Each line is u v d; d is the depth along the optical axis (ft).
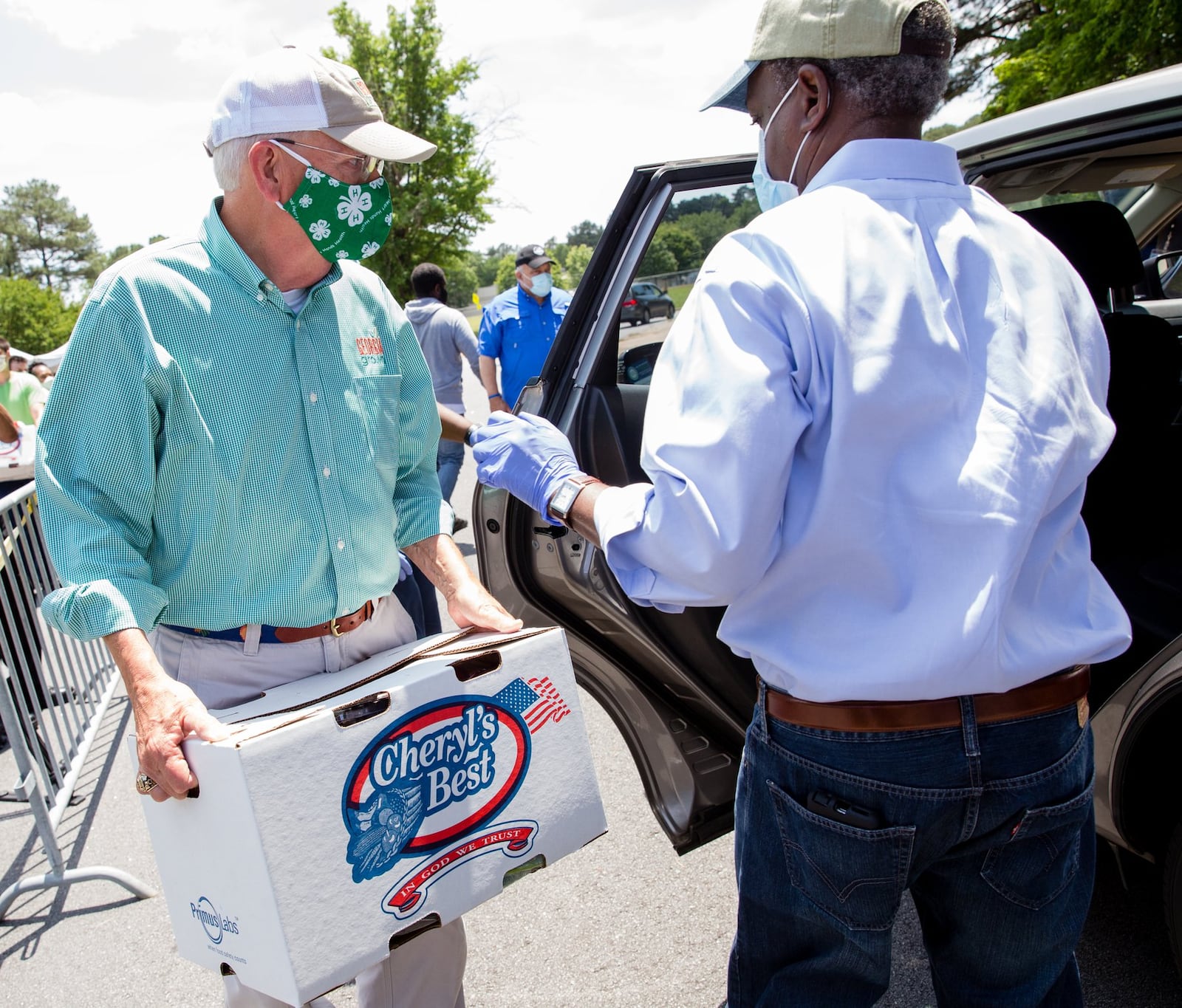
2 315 199.72
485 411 37.45
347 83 4.78
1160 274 11.17
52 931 8.89
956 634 3.61
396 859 4.42
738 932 4.66
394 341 5.70
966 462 3.64
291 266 5.03
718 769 7.61
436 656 5.04
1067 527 4.00
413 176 85.40
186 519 4.89
